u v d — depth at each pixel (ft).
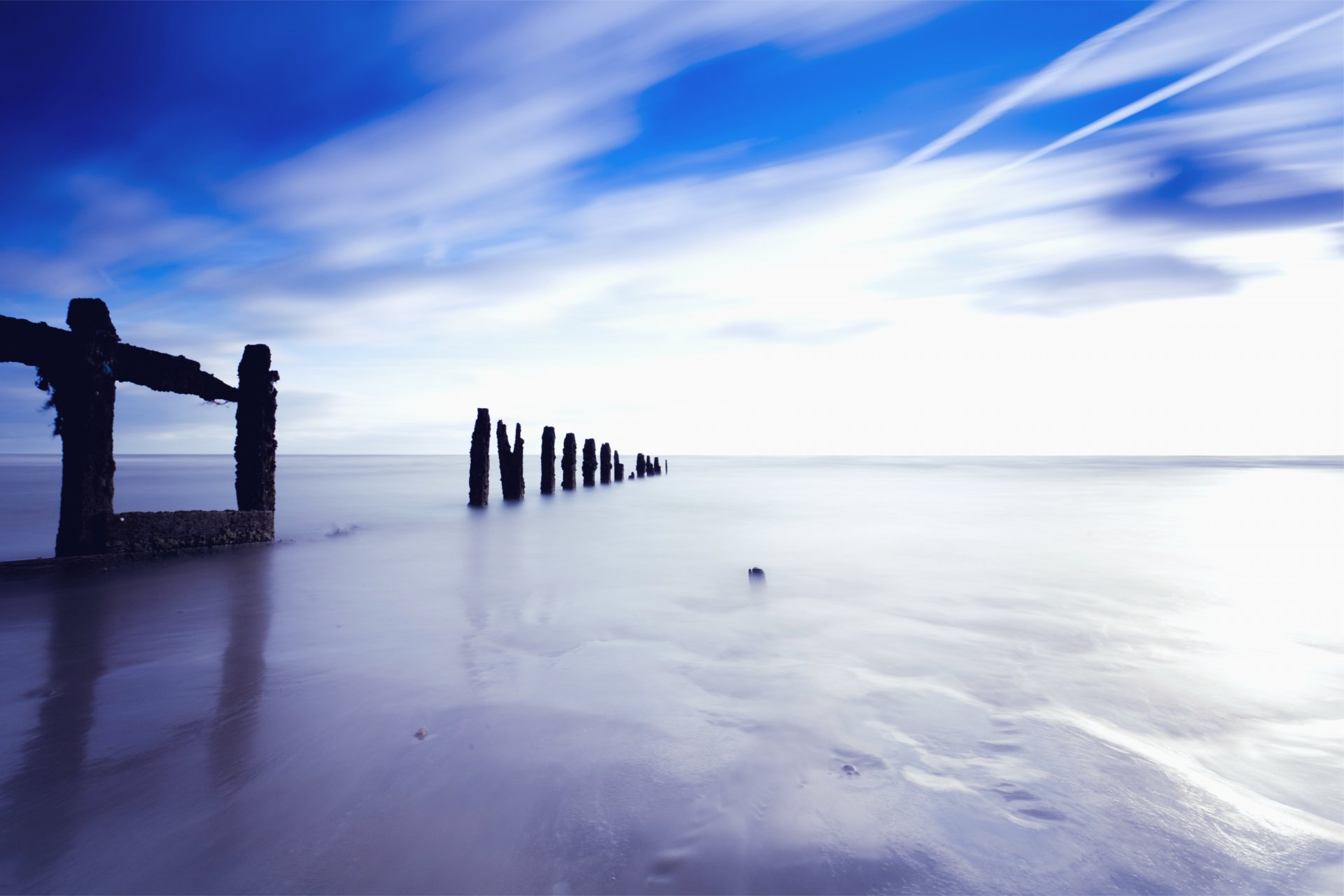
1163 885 7.57
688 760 10.45
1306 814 9.11
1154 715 12.56
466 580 26.99
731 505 68.54
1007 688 13.98
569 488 95.30
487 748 10.91
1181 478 133.59
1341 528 46.14
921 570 29.50
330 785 9.68
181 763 10.41
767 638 18.12
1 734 11.52
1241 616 20.84
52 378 27.84
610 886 7.47
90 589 24.26
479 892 7.38
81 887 7.48
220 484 99.76
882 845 8.21
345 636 18.17
